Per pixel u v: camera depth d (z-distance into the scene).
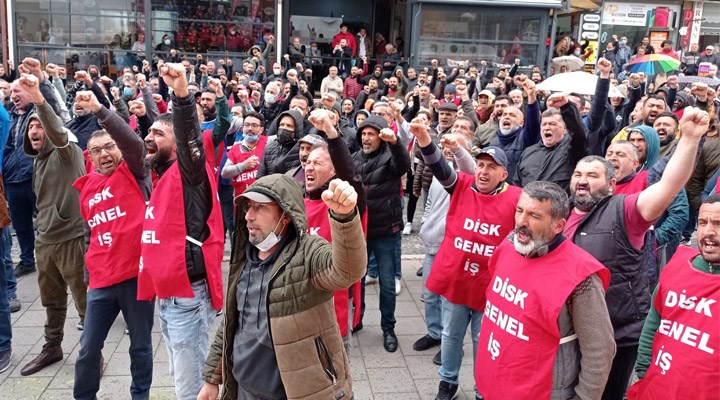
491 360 2.92
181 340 3.45
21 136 6.06
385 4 18.66
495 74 13.97
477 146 6.98
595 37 19.42
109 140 3.77
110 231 3.70
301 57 15.14
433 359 4.82
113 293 3.75
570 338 2.73
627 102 8.59
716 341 2.53
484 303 3.91
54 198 4.49
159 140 3.76
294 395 2.55
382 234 4.87
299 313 2.55
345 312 3.92
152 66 13.60
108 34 13.38
